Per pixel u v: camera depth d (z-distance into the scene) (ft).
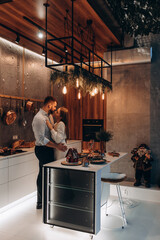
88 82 12.34
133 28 15.07
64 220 9.65
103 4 10.72
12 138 14.26
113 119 16.85
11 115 13.67
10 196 11.69
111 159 11.02
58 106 19.66
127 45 16.01
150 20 14.44
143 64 16.05
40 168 11.84
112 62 16.07
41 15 10.52
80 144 19.49
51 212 9.92
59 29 12.22
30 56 15.98
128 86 16.47
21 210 11.78
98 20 10.96
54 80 12.24
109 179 9.78
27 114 15.69
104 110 18.84
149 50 15.03
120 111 16.66
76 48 15.31
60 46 14.87
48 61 18.07
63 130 11.41
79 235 9.29
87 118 19.51
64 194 9.64
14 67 14.47
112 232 9.56
